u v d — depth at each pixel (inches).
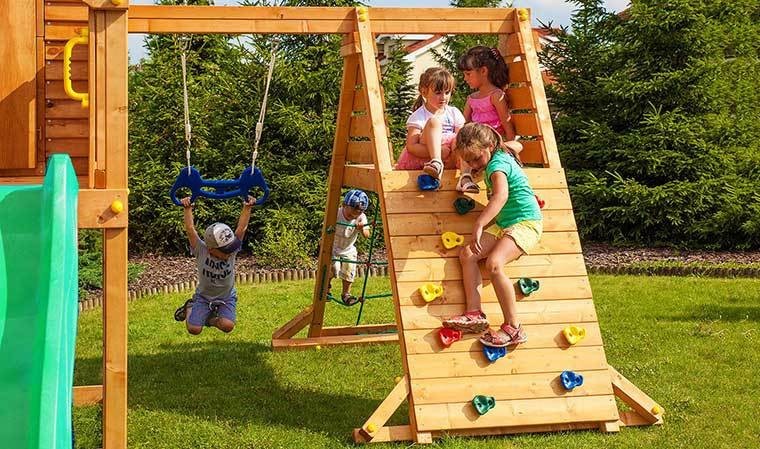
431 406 220.2
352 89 289.4
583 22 671.8
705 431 222.8
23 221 190.4
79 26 275.6
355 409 247.4
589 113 655.8
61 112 275.3
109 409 195.6
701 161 596.1
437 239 237.0
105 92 203.0
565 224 247.4
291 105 625.6
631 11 624.7
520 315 234.8
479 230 227.9
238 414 241.1
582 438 220.8
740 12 645.9
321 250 326.6
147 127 617.6
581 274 243.0
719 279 473.1
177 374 287.1
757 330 335.0
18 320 167.6
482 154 233.8
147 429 226.5
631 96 613.6
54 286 159.5
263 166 618.5
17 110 270.8
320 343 329.1
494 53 271.1
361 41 253.9
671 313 372.8
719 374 275.3
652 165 601.0
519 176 233.8
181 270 548.7
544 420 224.8
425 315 228.7
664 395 252.8
